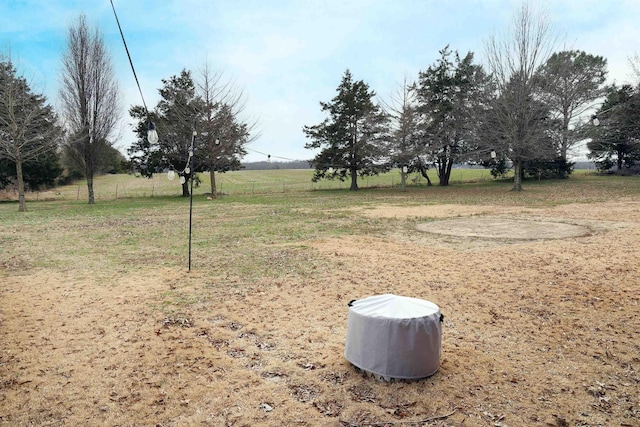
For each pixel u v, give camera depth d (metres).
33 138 25.77
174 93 32.50
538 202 21.34
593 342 4.68
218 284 7.28
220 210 21.44
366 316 3.84
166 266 8.76
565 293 6.41
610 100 36.16
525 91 27.58
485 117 29.95
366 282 7.27
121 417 3.29
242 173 71.00
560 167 37.09
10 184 35.59
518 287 6.80
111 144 29.58
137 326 5.30
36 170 34.75
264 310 5.89
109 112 28.25
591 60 36.09
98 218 18.67
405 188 35.88
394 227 14.09
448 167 39.22
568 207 18.67
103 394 3.64
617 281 6.95
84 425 3.19
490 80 31.53
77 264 9.09
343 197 29.17
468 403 3.43
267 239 11.95
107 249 10.88
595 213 16.19
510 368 4.06
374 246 10.59
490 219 15.53
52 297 6.60
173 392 3.66
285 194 34.06
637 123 31.25
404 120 34.91
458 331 5.05
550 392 3.62
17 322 5.46
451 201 23.81
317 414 3.31
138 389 3.72
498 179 41.41
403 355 3.72
